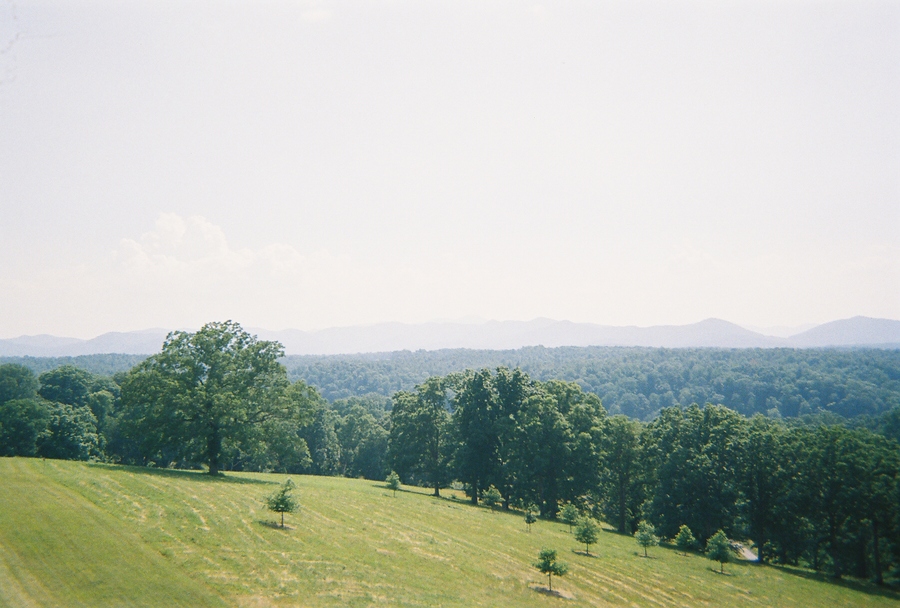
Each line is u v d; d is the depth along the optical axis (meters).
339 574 31.09
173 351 61.84
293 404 64.12
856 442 58.84
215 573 28.31
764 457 62.62
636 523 74.75
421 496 73.50
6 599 22.67
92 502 38.44
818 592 46.69
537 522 62.34
